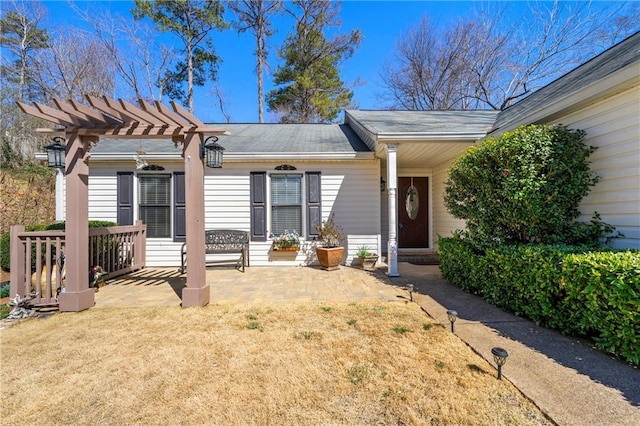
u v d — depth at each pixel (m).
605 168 3.82
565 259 3.04
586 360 2.59
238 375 2.45
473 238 4.74
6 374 2.51
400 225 9.06
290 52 18.20
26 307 4.10
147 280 5.89
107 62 15.95
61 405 2.13
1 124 13.15
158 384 2.35
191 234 4.23
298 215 7.46
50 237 4.23
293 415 1.98
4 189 11.29
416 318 3.68
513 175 3.93
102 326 3.51
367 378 2.38
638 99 3.42
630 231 3.53
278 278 6.03
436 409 2.00
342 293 4.89
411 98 19.53
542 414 1.93
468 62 17.48
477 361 2.61
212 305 4.28
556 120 4.54
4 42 14.47
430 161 8.00
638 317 2.44
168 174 7.28
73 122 4.03
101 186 7.23
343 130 9.95
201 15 17.16
